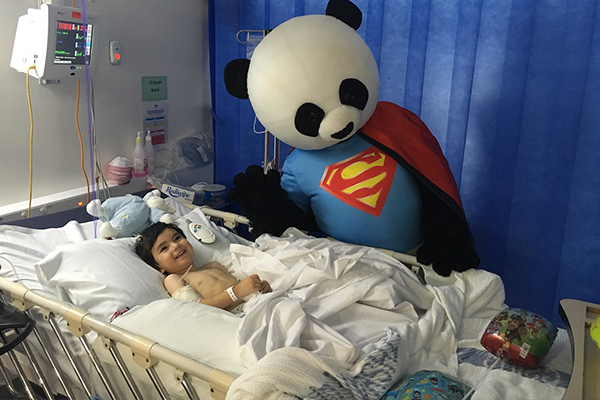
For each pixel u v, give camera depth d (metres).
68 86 2.15
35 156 2.09
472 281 1.66
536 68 2.00
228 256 1.86
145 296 1.60
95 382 1.50
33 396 1.54
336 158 1.81
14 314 1.40
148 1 2.44
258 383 1.07
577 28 1.91
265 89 1.65
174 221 1.97
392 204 1.77
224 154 2.89
